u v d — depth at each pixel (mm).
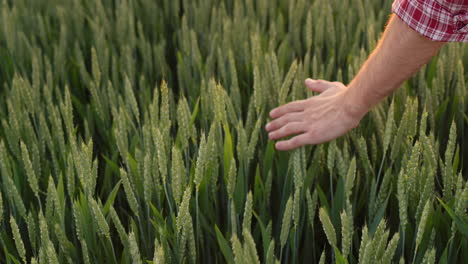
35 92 1612
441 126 1501
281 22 2113
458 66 1485
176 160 1007
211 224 1237
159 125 1315
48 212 1121
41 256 974
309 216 1129
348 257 1212
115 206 1413
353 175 1061
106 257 1148
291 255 1232
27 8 2572
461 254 1118
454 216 1018
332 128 1219
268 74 1563
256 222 1280
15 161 1435
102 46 1965
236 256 850
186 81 1781
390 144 1372
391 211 1270
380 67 1066
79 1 2463
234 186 1087
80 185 1303
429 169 1074
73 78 1931
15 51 2047
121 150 1253
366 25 2125
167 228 1148
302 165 1247
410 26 951
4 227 1211
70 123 1356
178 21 2346
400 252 1137
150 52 1943
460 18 910
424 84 1569
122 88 1845
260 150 1378
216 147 1196
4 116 1614
